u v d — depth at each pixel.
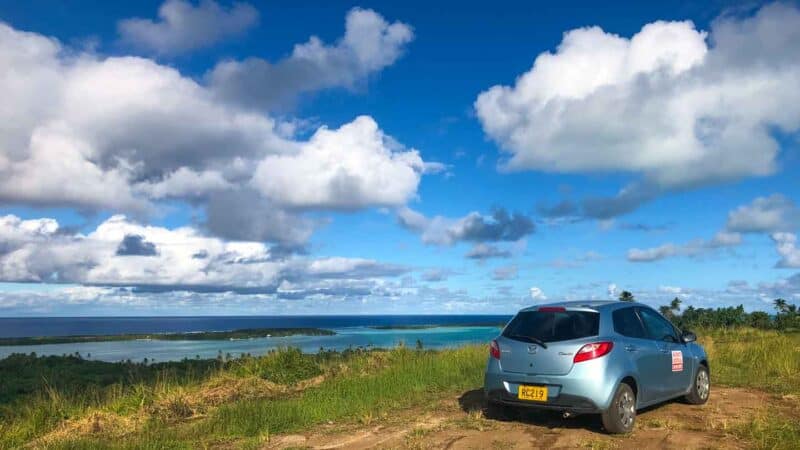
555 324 7.42
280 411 8.79
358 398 9.77
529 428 7.48
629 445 6.59
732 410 8.51
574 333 7.23
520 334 7.59
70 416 9.85
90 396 11.50
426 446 6.78
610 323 7.40
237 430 7.98
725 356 14.42
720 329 29.52
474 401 9.54
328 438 7.54
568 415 7.34
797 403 9.00
